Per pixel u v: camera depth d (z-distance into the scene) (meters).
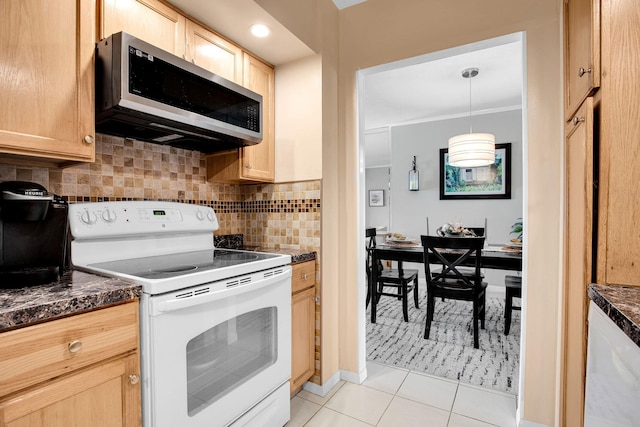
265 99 1.94
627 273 0.90
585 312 0.98
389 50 1.91
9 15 0.91
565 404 1.29
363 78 2.10
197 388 1.12
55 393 0.78
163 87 1.23
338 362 2.05
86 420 0.84
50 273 0.96
